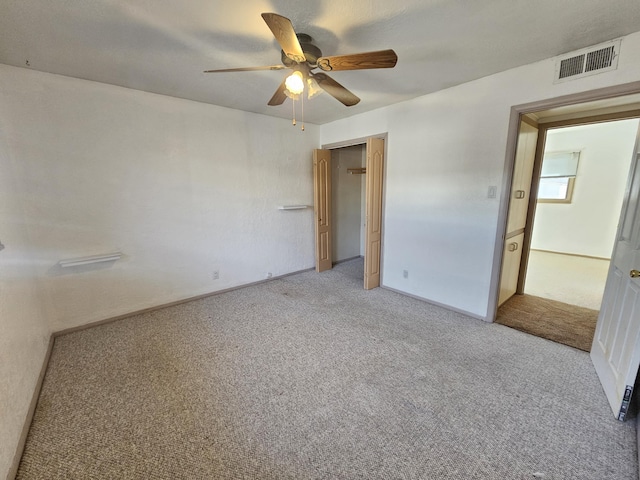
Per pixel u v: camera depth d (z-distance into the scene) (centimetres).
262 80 258
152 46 197
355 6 155
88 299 276
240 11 159
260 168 386
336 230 517
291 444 151
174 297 331
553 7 157
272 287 392
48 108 239
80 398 185
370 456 144
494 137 258
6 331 160
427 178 315
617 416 163
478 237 282
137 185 291
